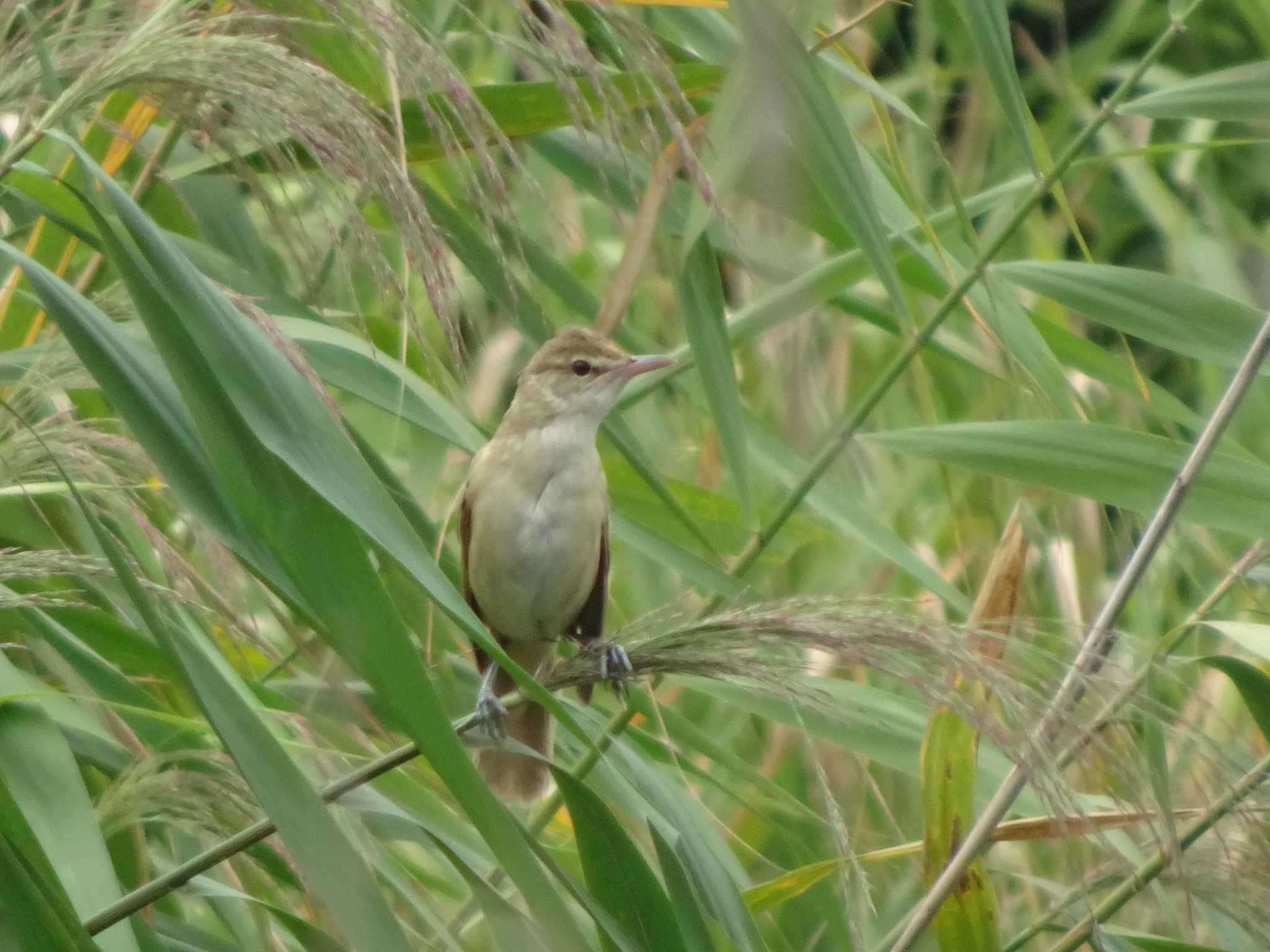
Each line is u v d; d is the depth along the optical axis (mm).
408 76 4289
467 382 4098
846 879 4734
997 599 5984
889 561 8867
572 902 6414
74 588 5711
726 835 8039
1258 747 7371
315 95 3939
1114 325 6496
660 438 9695
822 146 5438
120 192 3824
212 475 3869
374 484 3865
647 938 4547
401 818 4930
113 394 3787
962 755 5695
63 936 3551
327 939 4867
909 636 4227
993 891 5660
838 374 8867
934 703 4211
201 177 6645
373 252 3977
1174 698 7125
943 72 10125
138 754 5320
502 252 4469
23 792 4336
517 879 3842
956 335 9430
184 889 4840
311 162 5367
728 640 4418
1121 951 5852
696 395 8203
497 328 8820
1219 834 5188
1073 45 12234
